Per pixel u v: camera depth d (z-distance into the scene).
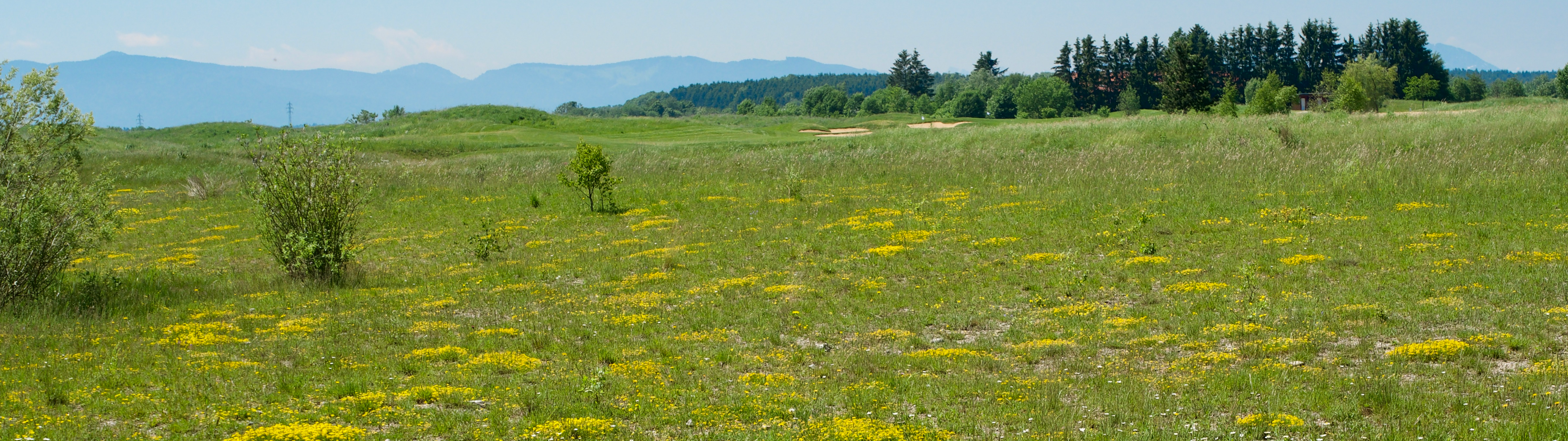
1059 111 125.44
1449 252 13.38
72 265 15.68
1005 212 18.81
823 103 168.50
